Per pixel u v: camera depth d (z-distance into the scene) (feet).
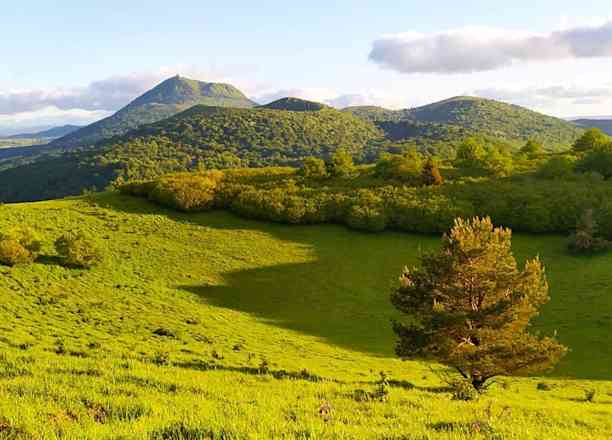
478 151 376.68
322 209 296.71
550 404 82.64
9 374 56.75
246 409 44.96
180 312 167.94
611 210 251.60
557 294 203.92
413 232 284.20
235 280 223.71
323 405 48.26
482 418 50.31
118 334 124.98
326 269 241.14
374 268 242.99
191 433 34.55
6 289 156.04
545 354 83.25
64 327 123.34
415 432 41.45
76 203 311.68
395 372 121.60
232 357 110.83
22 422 33.96
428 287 89.30
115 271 208.54
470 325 86.22
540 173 334.85
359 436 37.83
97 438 31.78
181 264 234.17
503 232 90.33
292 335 162.71
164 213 306.35
